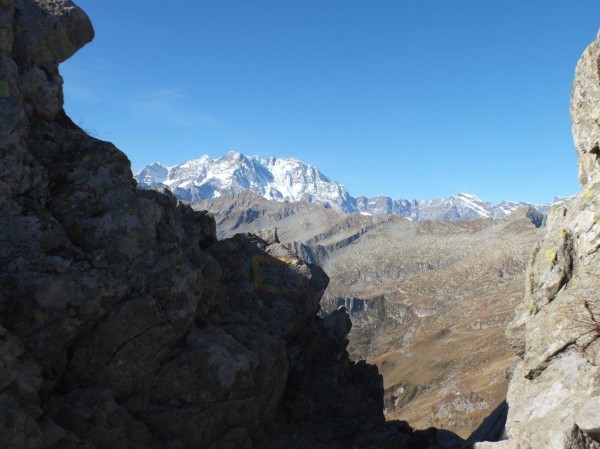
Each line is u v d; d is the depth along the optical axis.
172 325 18.52
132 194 19.34
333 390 28.94
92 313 16.52
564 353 19.73
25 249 16.66
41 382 14.60
